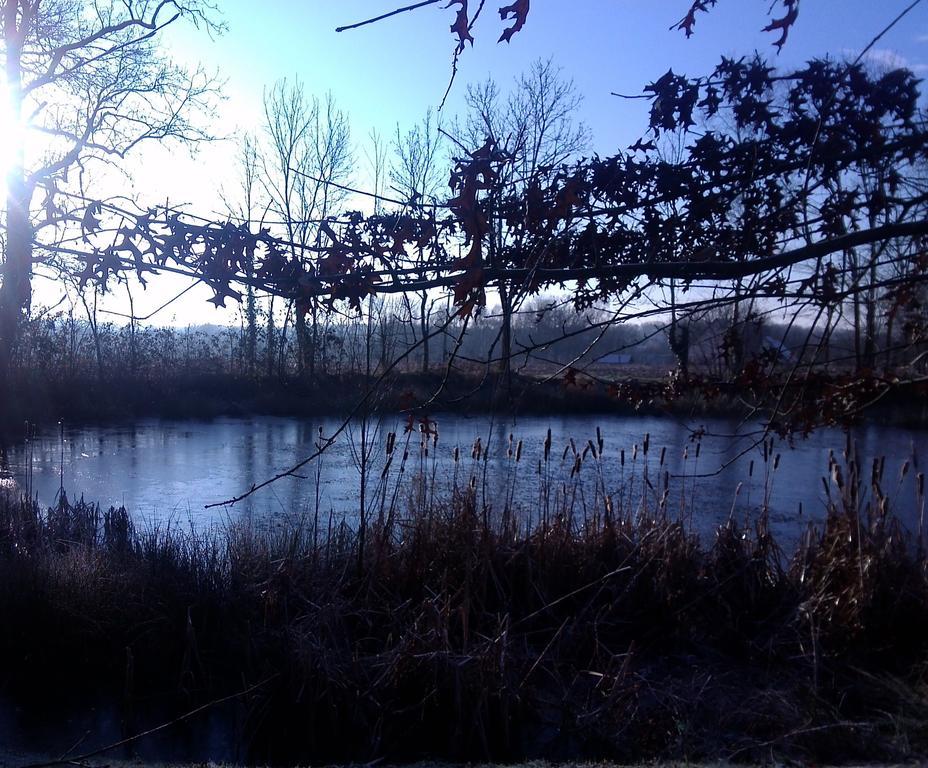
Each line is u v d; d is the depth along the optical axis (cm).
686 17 293
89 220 316
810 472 1717
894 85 303
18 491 1020
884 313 344
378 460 1581
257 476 1603
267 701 593
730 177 315
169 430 2331
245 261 306
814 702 584
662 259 325
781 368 358
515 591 734
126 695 597
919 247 312
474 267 270
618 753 540
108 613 679
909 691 606
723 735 551
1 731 575
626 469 1639
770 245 320
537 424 2412
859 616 677
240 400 2645
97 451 1945
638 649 672
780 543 1004
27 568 694
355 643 655
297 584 711
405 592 724
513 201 316
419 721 575
